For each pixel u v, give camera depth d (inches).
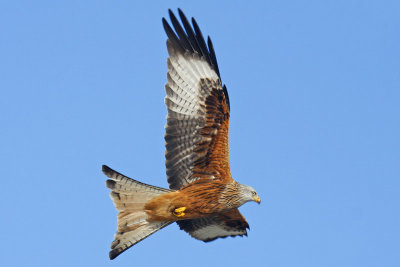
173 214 735.1
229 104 757.9
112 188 709.3
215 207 765.9
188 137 757.3
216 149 761.6
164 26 759.1
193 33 772.0
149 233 737.6
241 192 781.9
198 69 766.5
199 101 760.3
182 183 756.0
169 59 754.8
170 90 752.3
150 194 719.1
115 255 727.7
